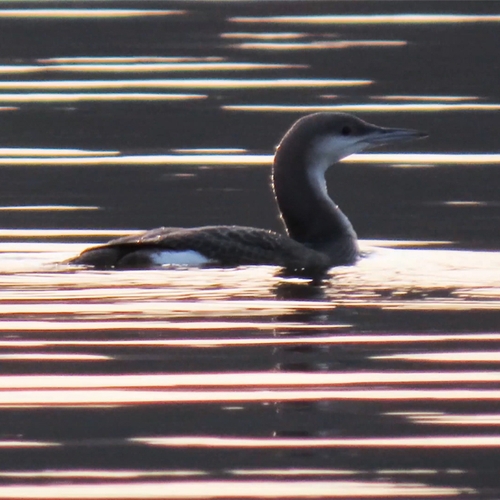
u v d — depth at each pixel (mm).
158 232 13438
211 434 9086
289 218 15047
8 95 22422
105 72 23609
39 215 16234
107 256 12914
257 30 26484
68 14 27953
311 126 15047
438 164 19312
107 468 8578
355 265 13781
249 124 20688
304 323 11391
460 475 8469
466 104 21859
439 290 12539
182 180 18156
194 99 22094
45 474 8469
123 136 20281
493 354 10578
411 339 10977
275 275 12922
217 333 11070
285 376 10117
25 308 11633
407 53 24688
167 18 27609
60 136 20391
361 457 8742
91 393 9758
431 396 9711
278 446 8859
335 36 25969
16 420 9281
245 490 8273
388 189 18047
